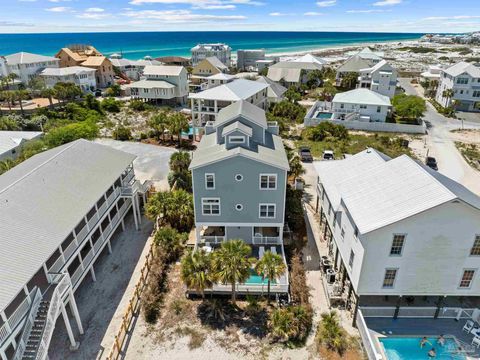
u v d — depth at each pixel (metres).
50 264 20.86
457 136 57.78
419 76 117.75
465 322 22.39
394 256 19.95
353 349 20.75
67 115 68.75
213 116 57.12
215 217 27.80
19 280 17.20
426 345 20.88
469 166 45.75
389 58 174.75
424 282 20.75
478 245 19.44
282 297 24.25
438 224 18.86
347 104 63.66
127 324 22.20
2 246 18.56
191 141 56.00
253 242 28.80
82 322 22.55
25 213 21.44
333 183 27.28
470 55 181.38
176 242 28.56
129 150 52.38
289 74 96.75
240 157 25.27
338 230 25.75
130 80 118.62
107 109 76.00
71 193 25.27
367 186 23.14
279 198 26.80
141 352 20.53
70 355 20.33
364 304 23.42
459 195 18.62
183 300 24.36
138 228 32.69
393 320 22.47
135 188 32.66
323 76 110.88
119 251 29.55
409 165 22.31
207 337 21.53
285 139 56.72
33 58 97.88
